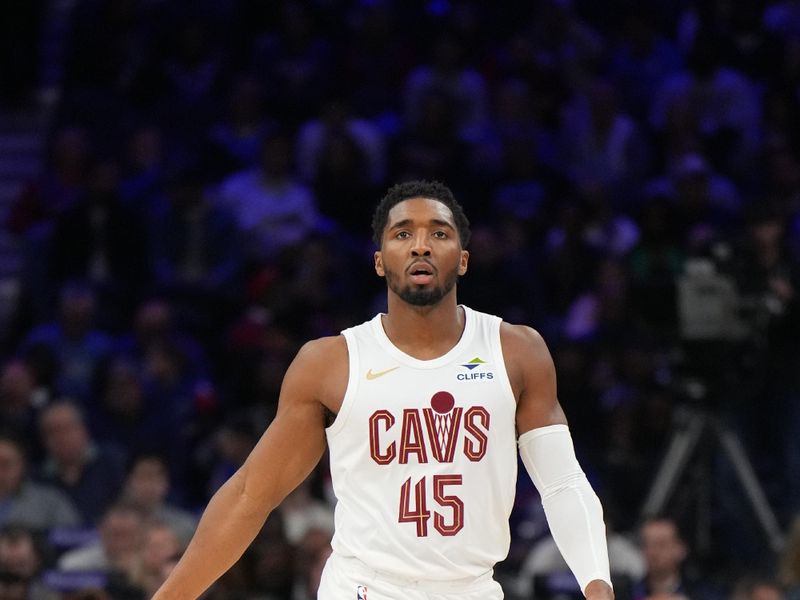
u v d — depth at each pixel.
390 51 37.56
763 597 21.53
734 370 23.42
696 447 23.70
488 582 11.52
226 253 33.06
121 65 38.59
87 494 26.42
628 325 29.19
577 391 27.78
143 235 33.12
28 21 42.09
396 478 11.30
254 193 33.91
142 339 30.11
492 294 30.06
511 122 35.44
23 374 28.69
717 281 23.14
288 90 36.78
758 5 37.09
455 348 11.59
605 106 35.38
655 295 23.20
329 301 31.03
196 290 32.31
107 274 32.88
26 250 33.94
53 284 32.81
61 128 37.97
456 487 11.28
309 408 11.59
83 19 39.28
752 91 36.34
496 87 37.25
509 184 33.84
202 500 27.66
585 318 30.27
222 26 39.31
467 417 11.35
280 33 38.66
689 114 35.22
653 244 28.11
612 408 27.08
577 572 11.23
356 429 11.38
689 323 23.02
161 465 25.28
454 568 11.27
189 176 33.25
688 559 23.67
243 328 30.42
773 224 25.66
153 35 38.41
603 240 32.12
